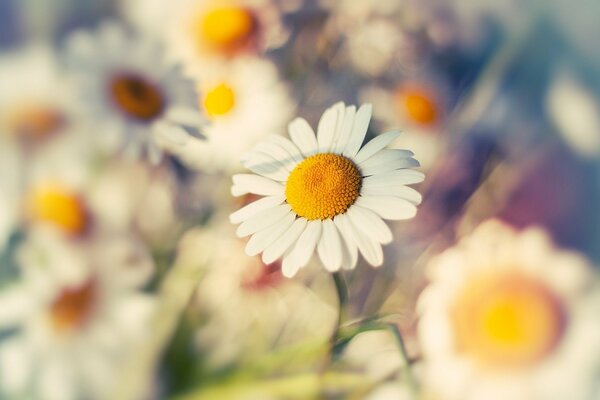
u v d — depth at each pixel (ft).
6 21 1.07
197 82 0.99
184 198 1.03
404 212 0.68
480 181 1.07
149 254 1.03
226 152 1.00
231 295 1.03
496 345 0.95
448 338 0.96
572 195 1.08
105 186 1.02
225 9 1.03
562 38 1.18
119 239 1.03
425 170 1.05
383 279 1.01
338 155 0.71
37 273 0.99
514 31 1.16
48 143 1.01
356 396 0.95
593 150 1.12
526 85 1.15
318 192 0.69
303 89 1.03
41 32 1.06
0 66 1.05
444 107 1.08
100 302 1.01
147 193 1.03
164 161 1.01
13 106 1.02
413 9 1.10
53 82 1.02
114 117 0.95
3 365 0.97
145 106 0.96
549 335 0.95
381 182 0.69
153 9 1.03
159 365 1.01
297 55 1.03
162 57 0.99
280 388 0.98
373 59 1.05
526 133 1.12
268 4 1.04
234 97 1.00
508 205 1.07
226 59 1.01
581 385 0.94
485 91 1.11
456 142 1.08
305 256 0.68
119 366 1.00
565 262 1.00
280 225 0.70
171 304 1.03
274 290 1.03
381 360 0.97
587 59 1.21
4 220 0.99
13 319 0.98
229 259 1.03
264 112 1.00
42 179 1.01
